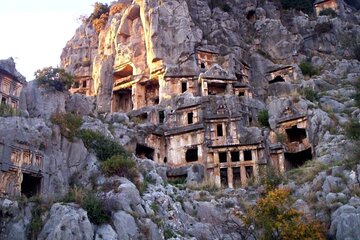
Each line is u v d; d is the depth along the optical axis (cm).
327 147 4172
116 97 6788
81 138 3569
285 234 2536
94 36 8206
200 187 4038
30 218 2702
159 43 6359
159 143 5228
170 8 6631
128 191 2972
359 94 4953
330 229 2858
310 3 8594
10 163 3012
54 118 3553
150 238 2817
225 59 6494
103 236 2623
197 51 6419
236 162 4753
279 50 7088
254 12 7919
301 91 5584
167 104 5772
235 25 7300
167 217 3162
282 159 4691
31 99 3953
